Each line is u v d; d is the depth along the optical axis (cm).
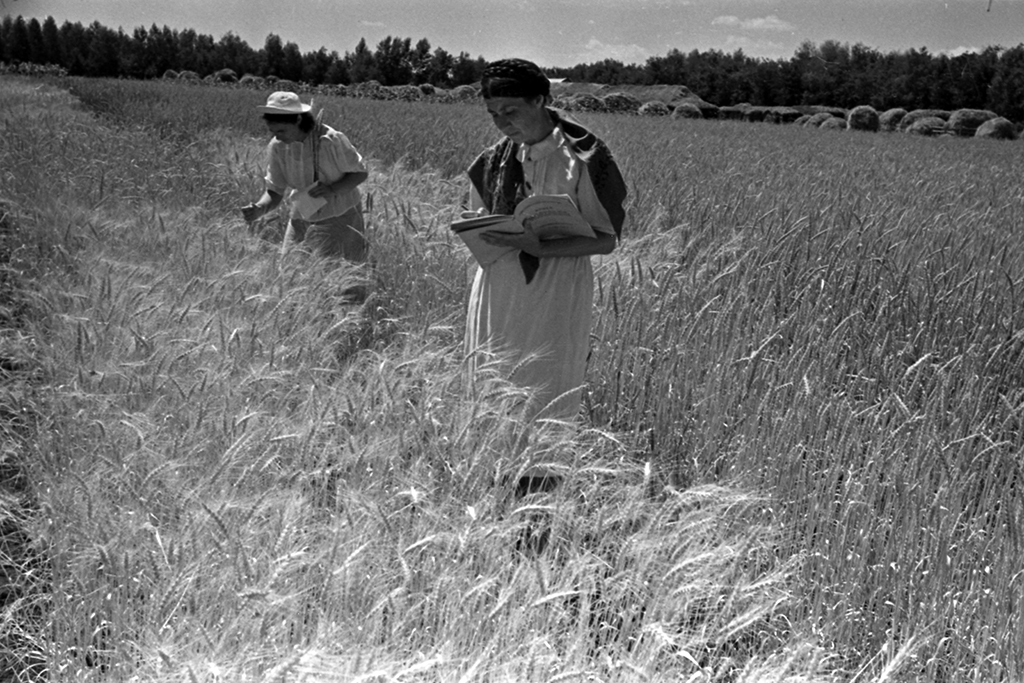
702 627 271
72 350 439
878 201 1083
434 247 684
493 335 400
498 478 335
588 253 386
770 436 402
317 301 532
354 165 629
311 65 9025
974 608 311
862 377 489
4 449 379
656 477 409
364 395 378
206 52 8669
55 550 310
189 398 377
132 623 273
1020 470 379
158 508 317
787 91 7394
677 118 4181
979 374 494
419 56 8225
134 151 1191
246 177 1070
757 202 1023
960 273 673
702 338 521
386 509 309
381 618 270
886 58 6875
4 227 801
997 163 2023
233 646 249
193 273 579
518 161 392
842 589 327
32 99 2216
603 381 485
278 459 356
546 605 287
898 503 355
